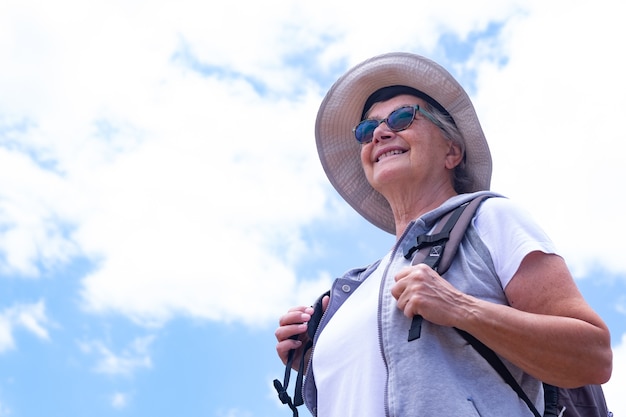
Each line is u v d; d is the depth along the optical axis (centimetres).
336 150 416
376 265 345
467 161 370
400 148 360
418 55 374
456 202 320
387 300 299
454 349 280
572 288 282
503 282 290
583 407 292
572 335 266
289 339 349
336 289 340
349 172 417
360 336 302
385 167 356
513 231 297
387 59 382
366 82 394
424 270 282
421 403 269
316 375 313
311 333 346
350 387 296
